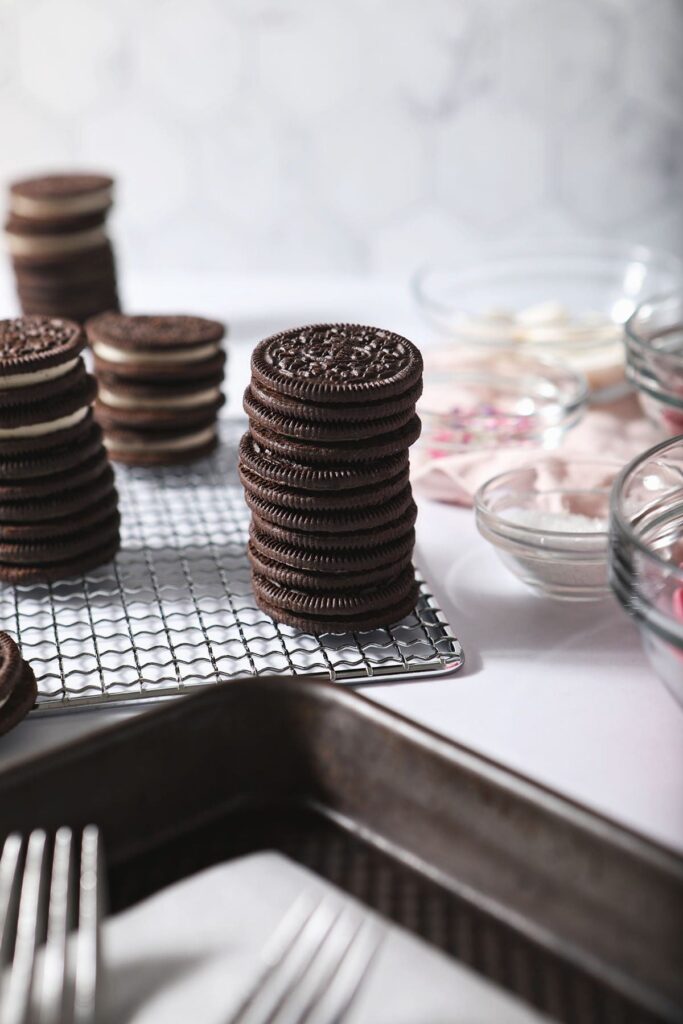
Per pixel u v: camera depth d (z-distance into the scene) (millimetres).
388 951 323
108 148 828
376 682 425
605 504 485
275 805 378
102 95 812
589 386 596
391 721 362
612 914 334
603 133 777
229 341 700
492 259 748
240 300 781
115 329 556
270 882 340
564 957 337
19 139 831
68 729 407
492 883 350
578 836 336
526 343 599
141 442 547
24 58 806
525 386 588
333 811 376
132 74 804
